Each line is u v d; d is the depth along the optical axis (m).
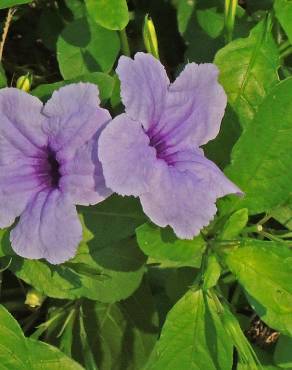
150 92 0.27
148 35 0.31
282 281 0.28
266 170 0.29
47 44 0.40
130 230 0.31
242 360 0.30
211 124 0.28
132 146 0.27
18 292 0.37
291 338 0.33
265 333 0.37
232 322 0.28
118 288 0.31
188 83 0.28
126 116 0.27
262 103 0.29
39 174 0.28
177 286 0.33
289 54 0.37
